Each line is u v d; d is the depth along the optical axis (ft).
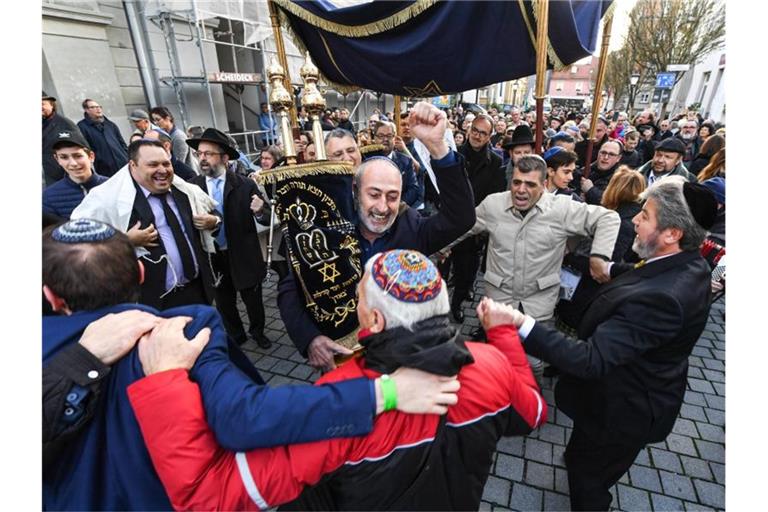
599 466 5.11
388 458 2.73
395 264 2.84
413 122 4.80
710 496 6.52
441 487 2.92
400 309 2.71
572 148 12.85
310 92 5.00
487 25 7.57
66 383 2.47
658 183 4.48
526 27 7.34
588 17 8.39
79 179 8.20
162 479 2.50
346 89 10.75
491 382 3.05
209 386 2.68
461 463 3.00
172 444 2.47
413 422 2.76
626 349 3.98
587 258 7.22
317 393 2.64
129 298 3.06
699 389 9.11
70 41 17.62
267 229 10.00
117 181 7.12
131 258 3.04
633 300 4.09
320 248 4.90
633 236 7.28
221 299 10.42
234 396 2.60
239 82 23.85
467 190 5.08
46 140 12.26
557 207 6.95
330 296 5.02
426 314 2.73
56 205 8.13
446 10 7.56
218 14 20.85
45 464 2.59
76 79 17.97
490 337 3.85
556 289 7.30
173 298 7.78
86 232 2.89
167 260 7.47
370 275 2.92
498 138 27.40
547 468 6.98
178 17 20.74
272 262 11.67
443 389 2.72
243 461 2.60
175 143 16.17
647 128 22.21
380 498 2.80
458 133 21.29
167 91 21.89
